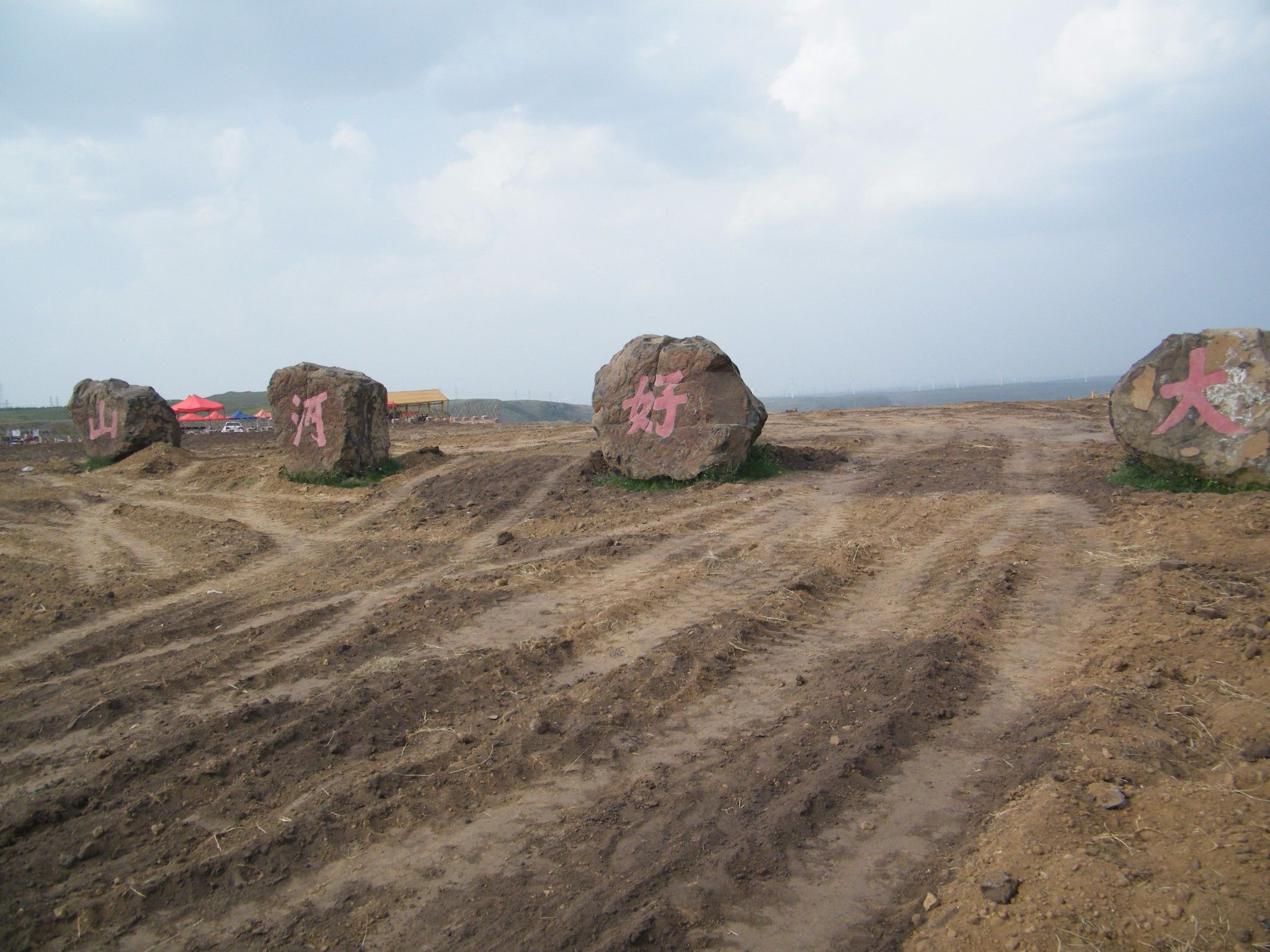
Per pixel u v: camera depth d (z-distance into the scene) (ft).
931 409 81.05
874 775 15.39
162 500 57.52
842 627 23.59
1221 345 36.27
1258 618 19.45
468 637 24.56
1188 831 11.80
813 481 46.09
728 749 16.89
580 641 23.56
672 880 12.84
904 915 11.66
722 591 27.35
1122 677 18.01
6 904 13.43
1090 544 29.37
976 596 24.08
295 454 58.23
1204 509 30.91
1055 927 10.43
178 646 25.84
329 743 18.04
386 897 13.12
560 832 14.49
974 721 17.19
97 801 16.37
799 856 13.23
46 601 31.63
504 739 17.87
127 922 13.00
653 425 47.88
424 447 66.59
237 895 13.51
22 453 104.01
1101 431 59.36
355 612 28.12
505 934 11.98
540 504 45.62
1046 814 12.85
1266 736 14.57
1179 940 9.84
